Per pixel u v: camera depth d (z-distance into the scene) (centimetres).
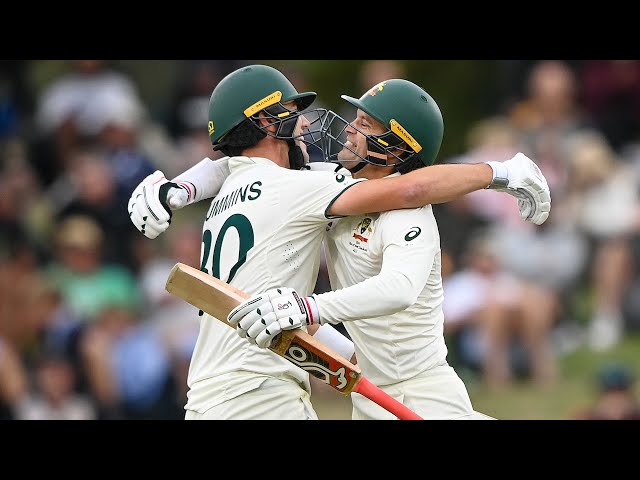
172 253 3684
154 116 4216
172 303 3541
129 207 1805
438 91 4356
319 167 1853
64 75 4219
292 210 1720
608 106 4216
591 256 3838
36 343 3509
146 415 3412
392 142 1770
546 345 3578
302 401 1738
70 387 3403
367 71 4294
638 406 3266
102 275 3588
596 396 3388
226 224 1756
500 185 1759
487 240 3716
